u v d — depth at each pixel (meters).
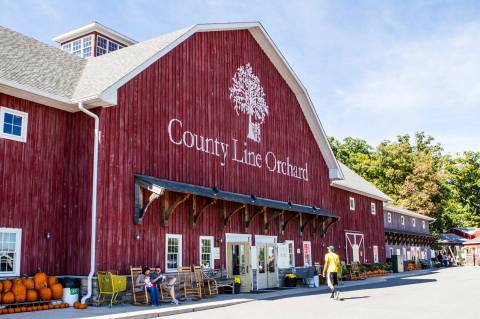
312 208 26.78
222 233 20.25
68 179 15.68
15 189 14.20
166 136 17.94
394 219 48.09
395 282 27.67
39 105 15.22
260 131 23.88
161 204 17.36
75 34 23.95
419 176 62.50
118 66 17.33
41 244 14.66
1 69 14.69
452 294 19.08
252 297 17.84
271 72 25.59
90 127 15.54
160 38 19.67
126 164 16.11
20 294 13.22
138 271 15.70
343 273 30.05
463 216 71.81
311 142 28.73
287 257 24.78
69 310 13.44
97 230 14.83
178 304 15.22
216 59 21.38
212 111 20.66
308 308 14.33
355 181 37.72
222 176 20.66
